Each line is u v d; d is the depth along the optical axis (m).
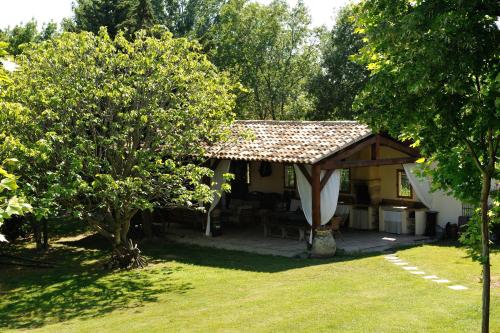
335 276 13.05
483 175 5.91
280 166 22.52
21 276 14.82
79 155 13.12
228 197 23.67
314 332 8.36
